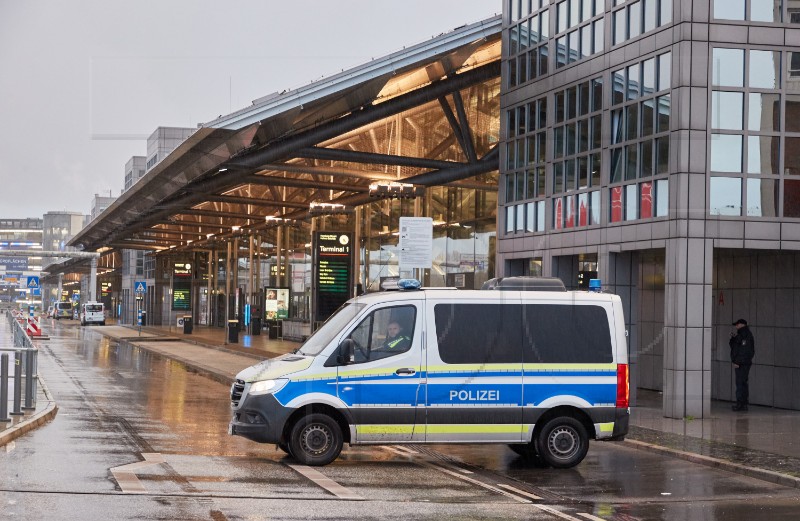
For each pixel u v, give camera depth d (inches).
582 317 532.1
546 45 964.6
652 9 802.8
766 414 793.6
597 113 876.0
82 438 579.2
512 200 1029.8
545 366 524.4
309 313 2025.1
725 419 756.0
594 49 885.2
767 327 861.8
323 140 1154.7
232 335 1898.4
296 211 1934.1
